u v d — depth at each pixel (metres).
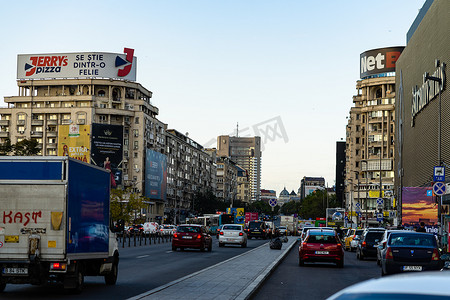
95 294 14.57
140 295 13.21
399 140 105.75
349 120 148.25
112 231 17.30
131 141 122.25
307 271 23.75
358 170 135.38
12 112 121.25
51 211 13.94
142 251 36.91
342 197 169.38
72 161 14.24
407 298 3.06
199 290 14.49
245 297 13.20
